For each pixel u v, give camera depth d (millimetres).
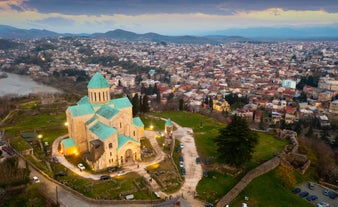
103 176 80750
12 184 73000
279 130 135125
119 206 69000
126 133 101750
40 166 85750
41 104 179125
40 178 80438
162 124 139625
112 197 71875
